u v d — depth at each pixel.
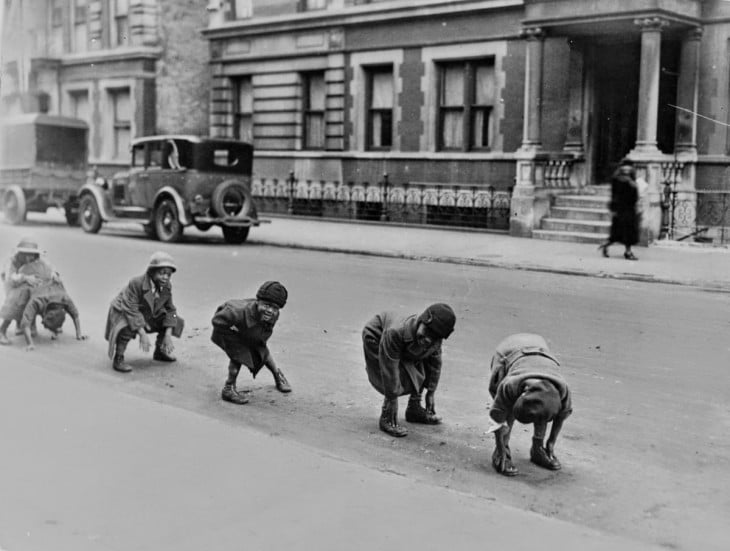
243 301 7.24
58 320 9.38
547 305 11.81
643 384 7.79
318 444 6.15
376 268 15.76
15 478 5.35
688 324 10.58
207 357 8.84
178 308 11.30
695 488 5.33
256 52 28.75
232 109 30.17
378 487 5.26
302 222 25.50
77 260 16.14
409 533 4.57
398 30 24.61
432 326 6.02
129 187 21.03
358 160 25.98
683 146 19.86
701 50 19.62
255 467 5.59
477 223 23.06
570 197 20.59
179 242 20.02
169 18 33.19
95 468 5.54
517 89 22.20
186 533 4.58
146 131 33.34
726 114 19.44
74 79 35.84
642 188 17.92
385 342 6.23
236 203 19.91
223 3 29.77
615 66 21.33
